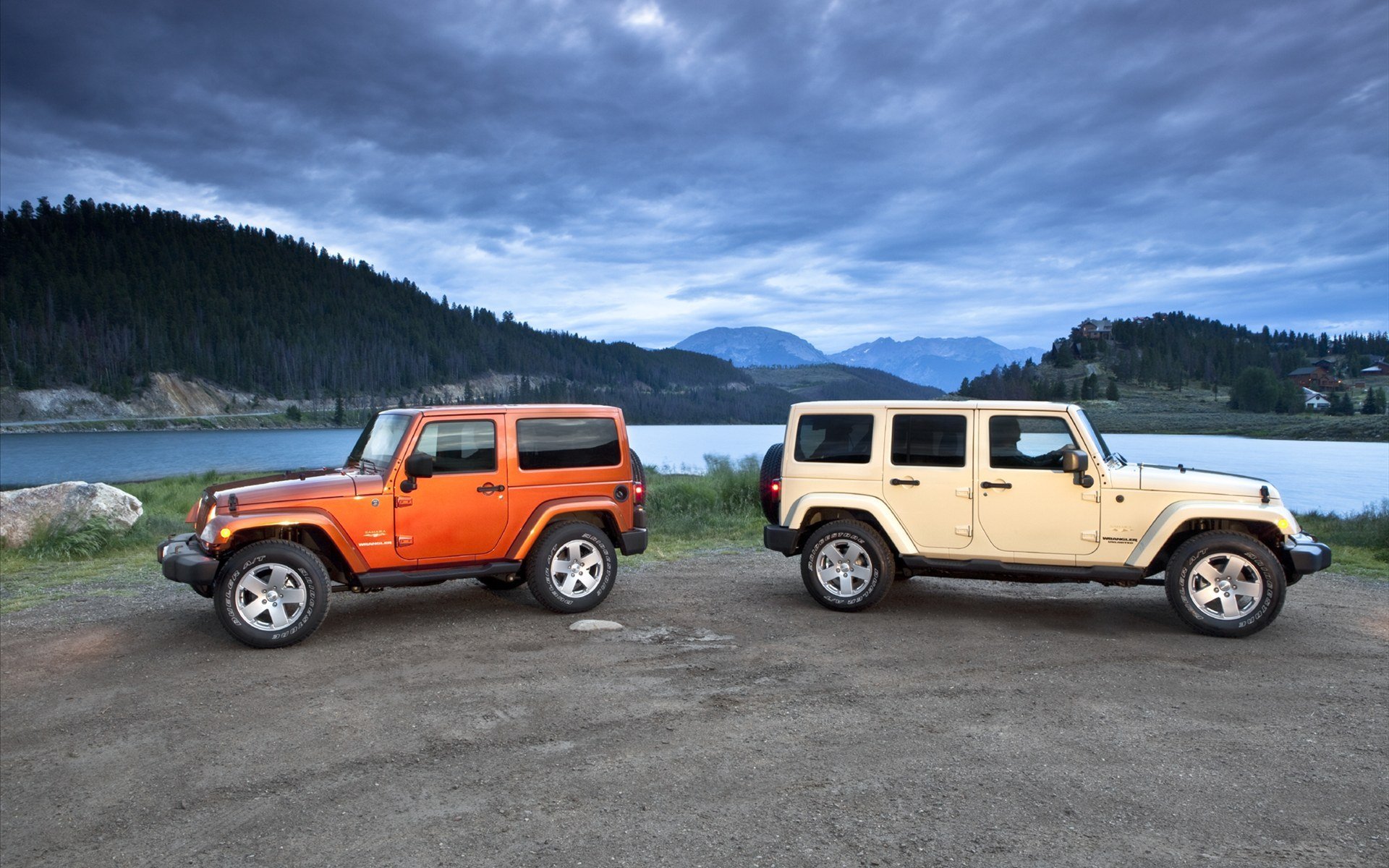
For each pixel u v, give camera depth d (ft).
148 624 23.59
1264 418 538.47
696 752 13.78
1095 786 12.31
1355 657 19.38
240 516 20.52
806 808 11.64
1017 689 17.01
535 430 24.09
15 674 18.85
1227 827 10.97
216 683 17.87
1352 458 241.96
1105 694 16.61
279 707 16.29
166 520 47.88
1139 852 10.31
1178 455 253.44
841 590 24.34
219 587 20.24
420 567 22.66
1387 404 588.91
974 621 23.20
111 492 42.55
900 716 15.40
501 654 19.84
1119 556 22.09
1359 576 31.35
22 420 634.43
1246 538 21.25
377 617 23.94
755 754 13.62
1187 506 21.44
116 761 13.83
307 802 12.14
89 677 18.48
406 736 14.66
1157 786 12.30
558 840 10.80
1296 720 15.10
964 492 23.25
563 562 24.30
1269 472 184.65
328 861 10.39
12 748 14.48
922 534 23.65
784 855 10.30
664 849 10.50
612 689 17.15
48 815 11.95
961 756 13.50
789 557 35.32
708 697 16.57
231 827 11.44
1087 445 22.36
